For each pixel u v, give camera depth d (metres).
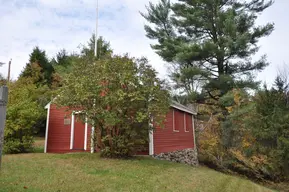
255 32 19.06
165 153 12.77
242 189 7.92
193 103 22.69
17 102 13.09
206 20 20.94
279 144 13.34
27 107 12.79
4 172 6.30
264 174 14.34
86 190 5.27
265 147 14.12
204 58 19.80
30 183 5.39
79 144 12.84
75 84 9.14
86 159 9.20
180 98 22.77
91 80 8.98
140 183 6.36
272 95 14.66
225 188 7.58
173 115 14.38
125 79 8.94
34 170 6.78
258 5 19.98
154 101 9.51
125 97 9.00
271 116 14.01
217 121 19.66
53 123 13.71
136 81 9.21
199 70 18.81
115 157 9.91
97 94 8.98
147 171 7.91
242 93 17.88
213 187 7.35
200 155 18.03
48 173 6.52
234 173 15.70
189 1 21.52
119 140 9.54
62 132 13.38
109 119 8.80
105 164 8.33
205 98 21.66
